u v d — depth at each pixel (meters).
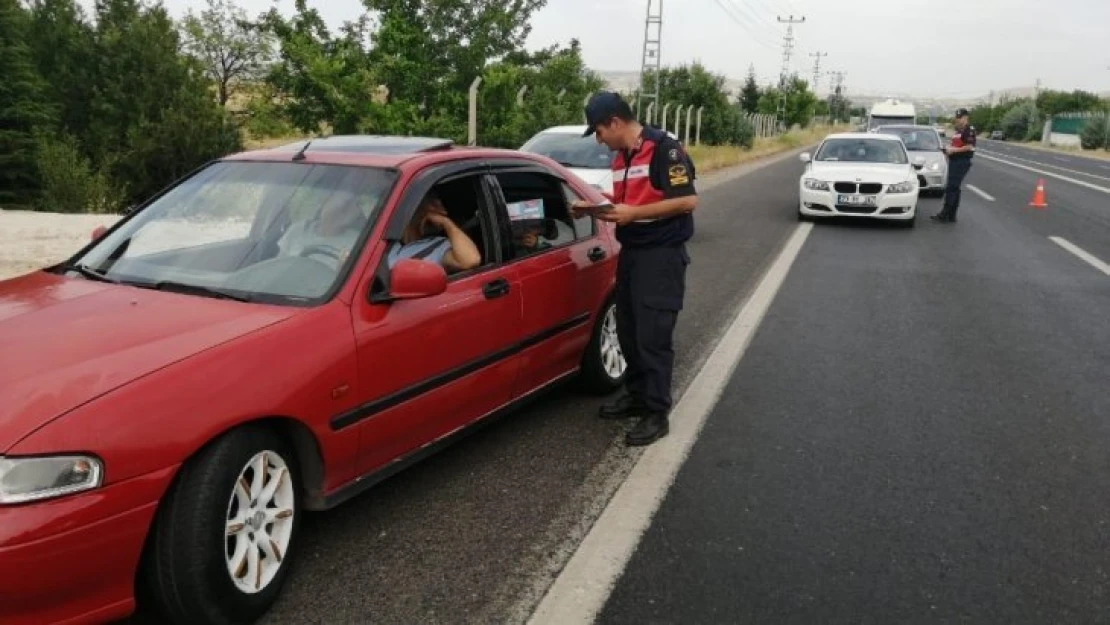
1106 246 12.64
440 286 3.54
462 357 3.99
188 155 16.48
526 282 4.46
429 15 16.05
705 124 41.62
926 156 19.98
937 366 6.37
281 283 3.52
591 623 3.07
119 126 16.78
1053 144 78.75
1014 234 13.87
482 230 4.33
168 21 18.06
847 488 4.25
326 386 3.22
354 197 3.83
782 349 6.76
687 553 3.59
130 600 2.70
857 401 5.55
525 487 4.18
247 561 2.99
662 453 4.64
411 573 3.37
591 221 5.37
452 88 16.20
